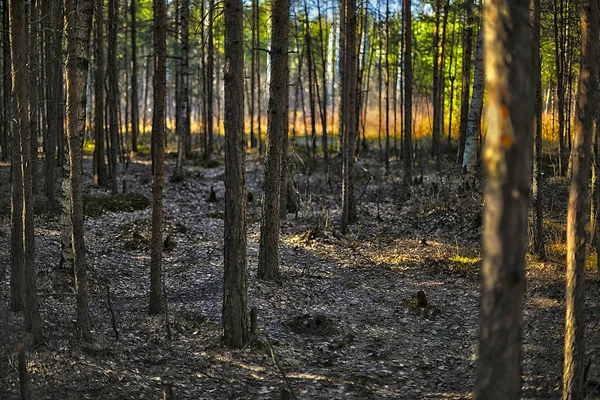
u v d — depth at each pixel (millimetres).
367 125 44875
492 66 3162
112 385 6824
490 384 3201
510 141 3082
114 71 20250
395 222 17516
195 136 40031
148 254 13719
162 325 9094
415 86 33469
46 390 6430
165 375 7367
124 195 19219
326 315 10219
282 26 11406
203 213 18891
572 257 5941
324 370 7926
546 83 27812
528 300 10789
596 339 8344
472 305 11109
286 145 17812
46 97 19969
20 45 7398
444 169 24906
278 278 11828
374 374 7855
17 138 8211
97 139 21297
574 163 5922
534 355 8344
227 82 7898
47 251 12352
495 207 3131
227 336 8367
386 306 11031
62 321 8750
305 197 20875
